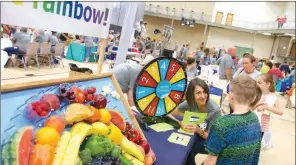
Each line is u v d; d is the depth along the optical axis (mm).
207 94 1910
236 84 1388
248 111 1386
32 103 878
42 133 846
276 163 3723
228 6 20031
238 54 19797
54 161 842
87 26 1282
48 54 6496
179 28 21422
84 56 8852
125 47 3203
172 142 1653
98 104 1180
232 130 1300
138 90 1620
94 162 973
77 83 1172
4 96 813
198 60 10242
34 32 6617
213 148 1336
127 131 1331
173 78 1782
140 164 1213
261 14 19844
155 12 20922
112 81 1490
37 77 5363
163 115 1833
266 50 20141
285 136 5082
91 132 1044
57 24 1062
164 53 6289
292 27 14414
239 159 1337
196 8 20406
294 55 18547
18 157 773
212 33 20938
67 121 985
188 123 1875
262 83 2570
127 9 3096
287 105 8039
